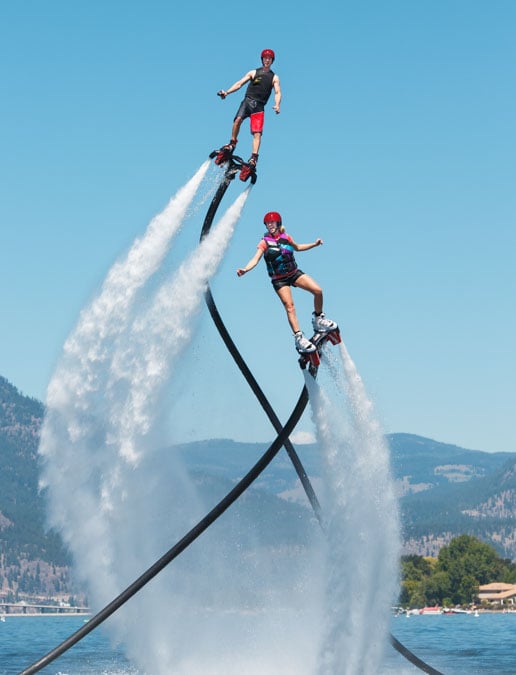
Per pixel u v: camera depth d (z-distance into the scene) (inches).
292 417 1242.6
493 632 3986.2
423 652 2468.0
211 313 1305.4
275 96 1237.7
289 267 1125.1
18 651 2491.4
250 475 1259.2
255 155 1240.2
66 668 1775.3
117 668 1754.4
